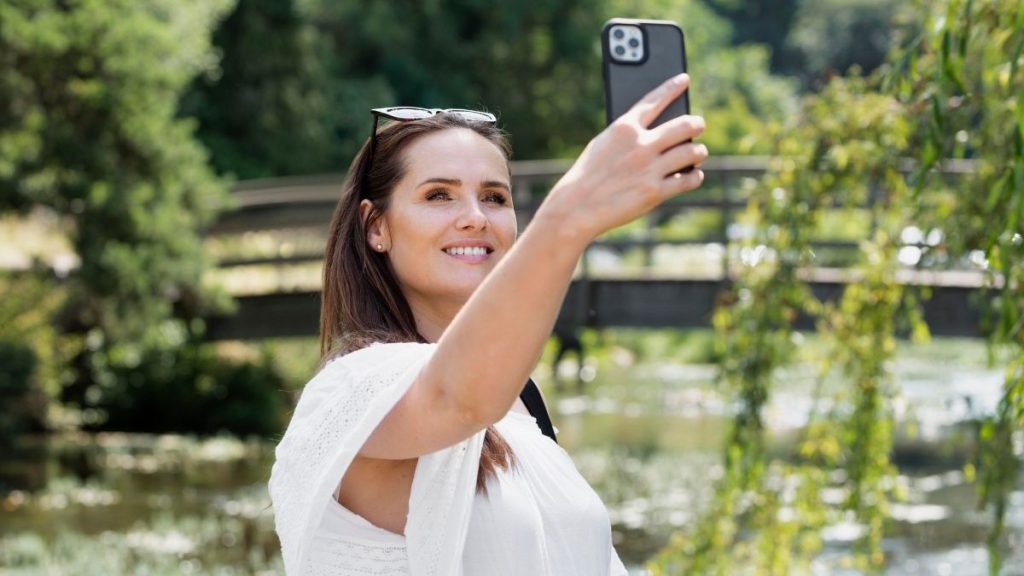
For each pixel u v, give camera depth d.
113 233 19.42
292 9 36.38
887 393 7.37
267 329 21.25
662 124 1.81
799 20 81.88
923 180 4.65
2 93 18.72
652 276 17.23
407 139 2.52
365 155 2.59
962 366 29.28
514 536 2.31
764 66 69.56
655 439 20.94
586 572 2.42
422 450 2.02
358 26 40.91
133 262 19.22
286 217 21.42
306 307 20.97
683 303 17.12
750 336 7.25
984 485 6.05
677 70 2.03
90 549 13.78
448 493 2.22
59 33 18.53
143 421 23.28
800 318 15.14
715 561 7.45
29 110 19.11
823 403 17.48
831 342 7.52
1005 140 5.71
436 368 1.92
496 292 1.81
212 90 36.00
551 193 1.81
